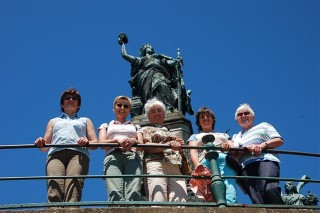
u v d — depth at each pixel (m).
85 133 13.88
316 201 18.88
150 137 13.77
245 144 14.07
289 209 12.24
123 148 12.91
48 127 13.88
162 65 25.31
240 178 12.80
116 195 12.72
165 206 12.81
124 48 25.67
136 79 24.94
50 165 13.19
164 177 12.77
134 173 13.04
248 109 14.52
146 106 14.40
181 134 23.02
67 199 12.93
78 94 14.35
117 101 14.12
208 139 13.48
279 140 13.71
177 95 24.42
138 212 11.75
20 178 12.48
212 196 12.96
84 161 13.30
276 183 13.25
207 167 13.98
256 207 12.18
